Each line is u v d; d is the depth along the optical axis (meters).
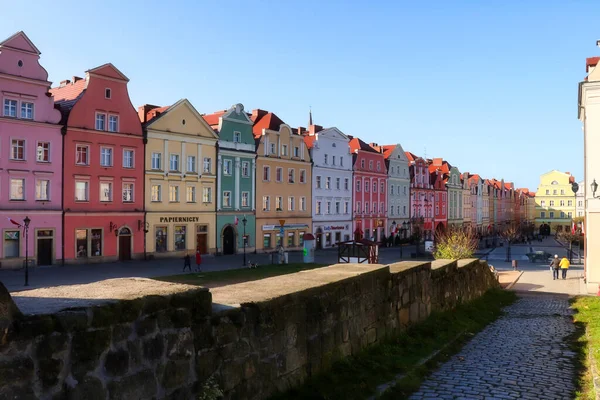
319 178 68.12
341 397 6.71
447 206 102.38
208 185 53.12
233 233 56.34
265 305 6.33
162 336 4.98
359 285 8.82
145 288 5.25
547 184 148.00
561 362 9.64
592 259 26.67
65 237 41.19
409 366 8.66
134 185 46.22
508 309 18.64
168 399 5.00
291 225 63.28
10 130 37.94
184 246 50.84
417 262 12.69
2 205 37.53
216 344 5.59
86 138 42.53
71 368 4.19
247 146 57.62
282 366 6.59
